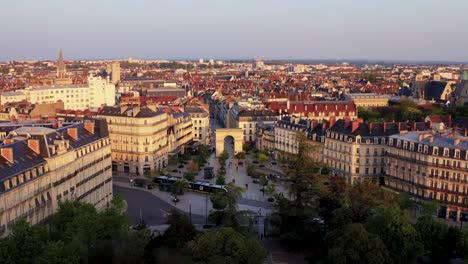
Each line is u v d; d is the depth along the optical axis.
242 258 180.50
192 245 185.12
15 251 174.88
